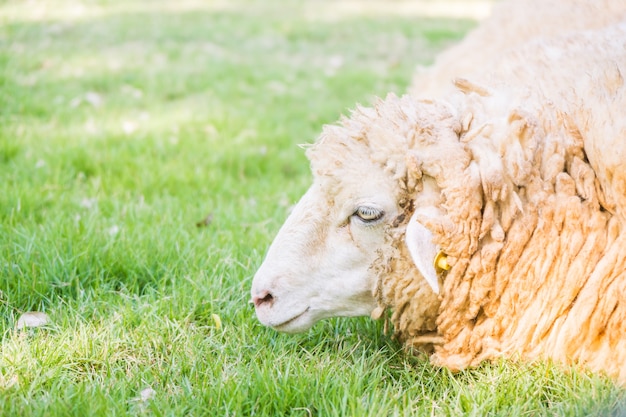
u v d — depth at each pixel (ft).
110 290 10.56
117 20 32.81
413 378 8.74
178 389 8.48
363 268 8.70
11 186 13.98
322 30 32.24
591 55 9.61
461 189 7.99
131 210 12.98
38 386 8.43
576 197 8.08
